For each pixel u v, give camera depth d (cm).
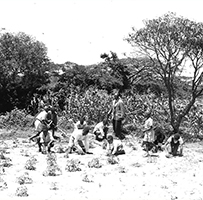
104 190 939
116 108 1933
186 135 2070
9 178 1052
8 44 3550
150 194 909
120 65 3128
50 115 1667
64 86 3116
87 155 1470
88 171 1167
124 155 1480
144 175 1120
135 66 2892
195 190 950
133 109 2336
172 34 1973
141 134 2030
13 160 1334
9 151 1538
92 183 1009
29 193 897
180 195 903
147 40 2030
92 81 3169
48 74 3509
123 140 1911
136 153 1534
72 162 1189
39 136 1515
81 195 888
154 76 2459
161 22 1998
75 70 3262
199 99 2559
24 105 3406
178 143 1484
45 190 927
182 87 2614
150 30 2014
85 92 2719
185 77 2584
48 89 3181
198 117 2155
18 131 2153
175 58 2020
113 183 1013
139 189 953
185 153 1573
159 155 1493
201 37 1961
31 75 3488
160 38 1997
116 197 877
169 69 2055
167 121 2228
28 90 3453
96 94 2564
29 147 1652
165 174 1130
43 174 1092
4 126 2286
